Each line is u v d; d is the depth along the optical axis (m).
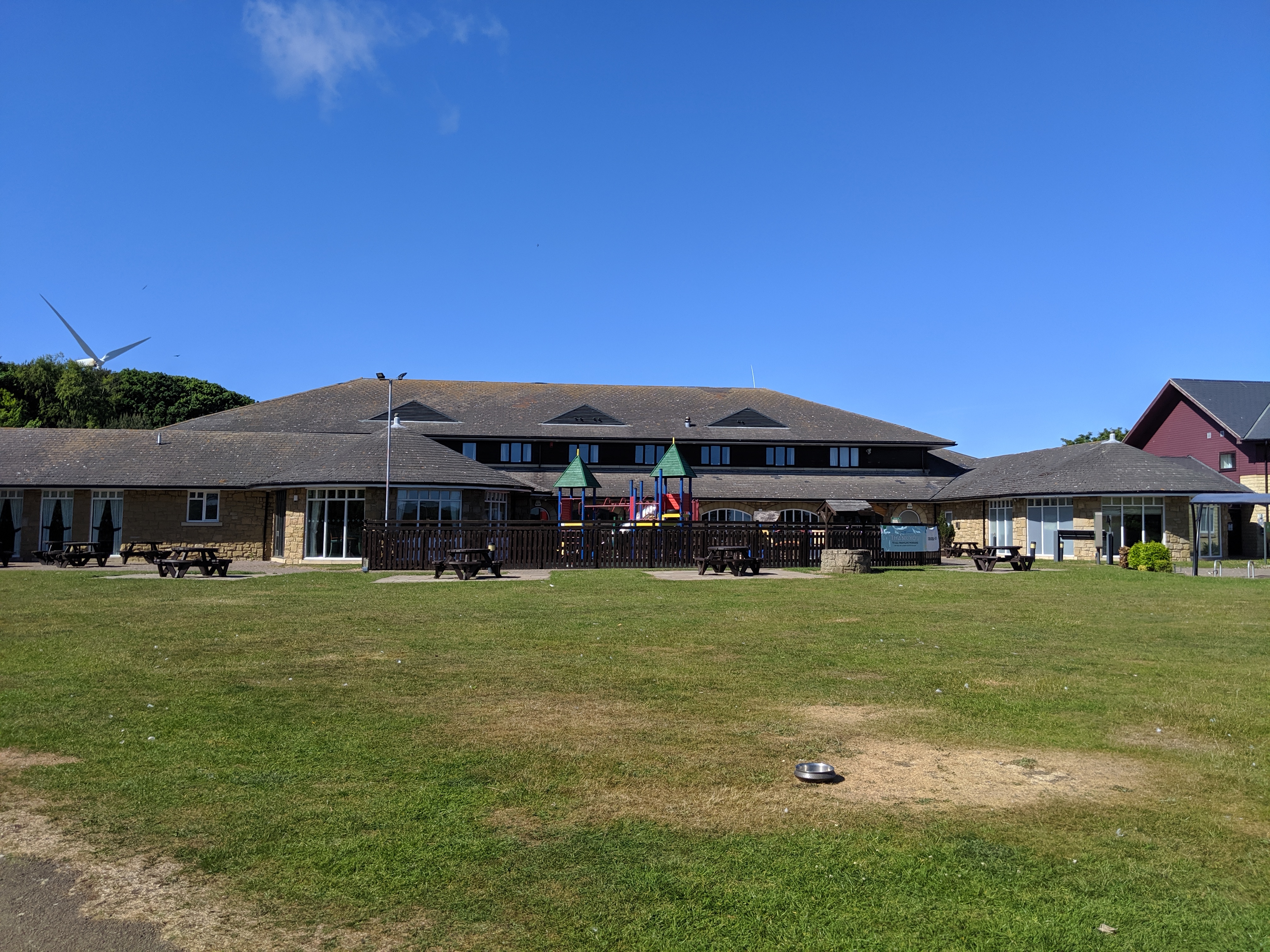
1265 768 6.45
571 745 6.93
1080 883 4.57
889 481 51.03
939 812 5.55
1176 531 38.22
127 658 10.70
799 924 4.15
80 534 37.12
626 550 29.64
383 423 48.75
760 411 54.41
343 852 4.87
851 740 7.18
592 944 3.96
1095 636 13.18
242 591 20.50
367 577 25.20
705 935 4.05
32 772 6.16
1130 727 7.61
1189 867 4.76
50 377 67.50
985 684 9.39
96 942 3.96
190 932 4.05
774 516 47.12
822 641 12.48
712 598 18.48
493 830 5.18
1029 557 29.72
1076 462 40.94
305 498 35.62
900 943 4.00
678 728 7.48
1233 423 44.53
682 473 34.75
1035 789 5.99
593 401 54.97
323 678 9.51
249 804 5.56
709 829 5.25
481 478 36.78
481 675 9.74
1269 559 39.94
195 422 48.28
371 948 3.92
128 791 5.79
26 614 15.50
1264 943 3.98
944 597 19.38
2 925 4.11
